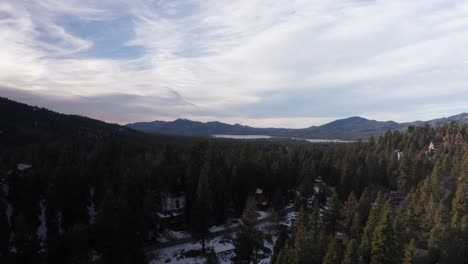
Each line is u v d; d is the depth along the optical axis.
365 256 38.41
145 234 53.34
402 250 36.47
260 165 81.81
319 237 40.69
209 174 66.81
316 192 89.00
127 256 41.38
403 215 47.38
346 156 100.88
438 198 59.25
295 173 87.69
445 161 85.12
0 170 70.38
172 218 66.38
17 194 55.56
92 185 66.25
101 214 43.69
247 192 72.06
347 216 57.59
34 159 75.69
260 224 65.56
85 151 91.62
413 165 88.44
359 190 80.56
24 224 41.84
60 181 56.12
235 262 49.22
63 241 41.25
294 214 73.19
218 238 59.31
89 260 43.91
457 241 41.16
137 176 64.81
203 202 54.00
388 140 137.00
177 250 53.19
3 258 38.50
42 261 40.59
